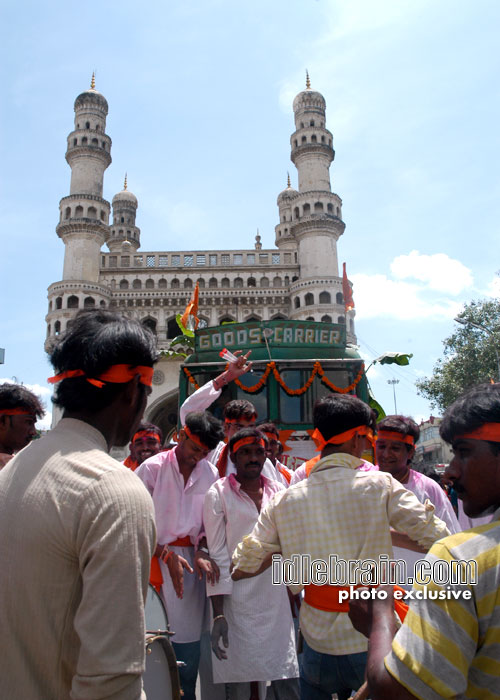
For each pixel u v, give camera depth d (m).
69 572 1.57
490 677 1.51
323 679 2.88
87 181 47.69
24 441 3.94
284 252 48.75
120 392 1.88
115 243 63.53
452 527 4.32
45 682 1.54
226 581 3.63
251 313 46.47
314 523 2.85
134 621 1.51
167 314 45.91
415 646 1.49
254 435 3.90
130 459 5.94
